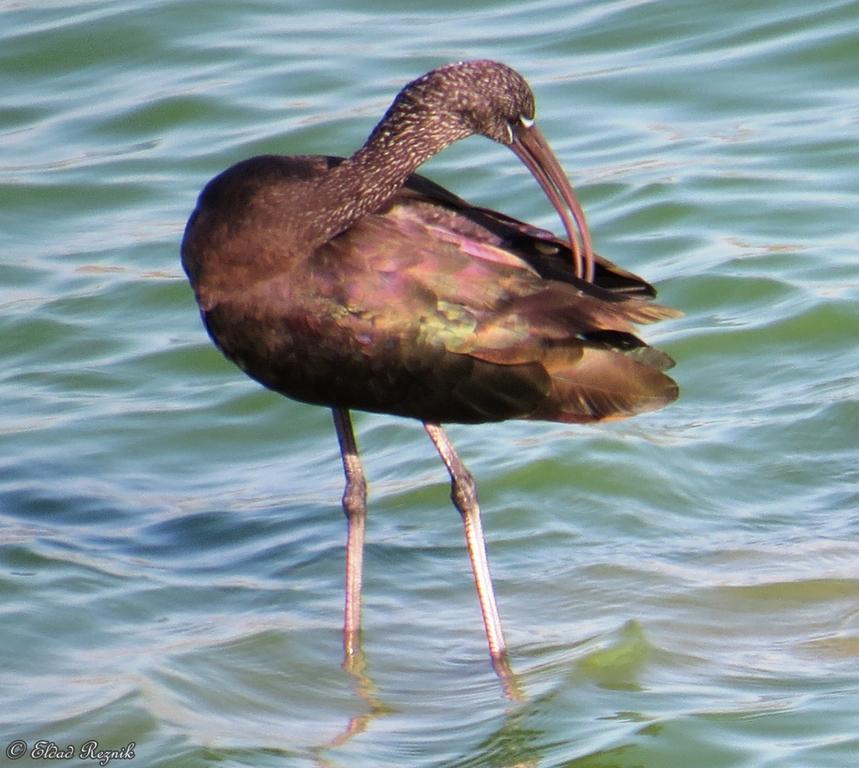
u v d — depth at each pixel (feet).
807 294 54.08
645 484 45.34
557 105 67.41
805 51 69.00
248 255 36.40
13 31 75.05
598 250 58.49
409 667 38.11
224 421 51.42
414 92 37.81
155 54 73.61
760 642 37.93
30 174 66.23
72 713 35.86
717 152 63.62
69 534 45.37
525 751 34.22
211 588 42.14
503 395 36.50
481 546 38.58
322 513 45.98
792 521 43.57
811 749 33.19
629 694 35.91
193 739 34.73
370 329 36.14
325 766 33.94
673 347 52.13
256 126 67.72
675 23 71.97
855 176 61.36
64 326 56.90
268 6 76.74
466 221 37.60
